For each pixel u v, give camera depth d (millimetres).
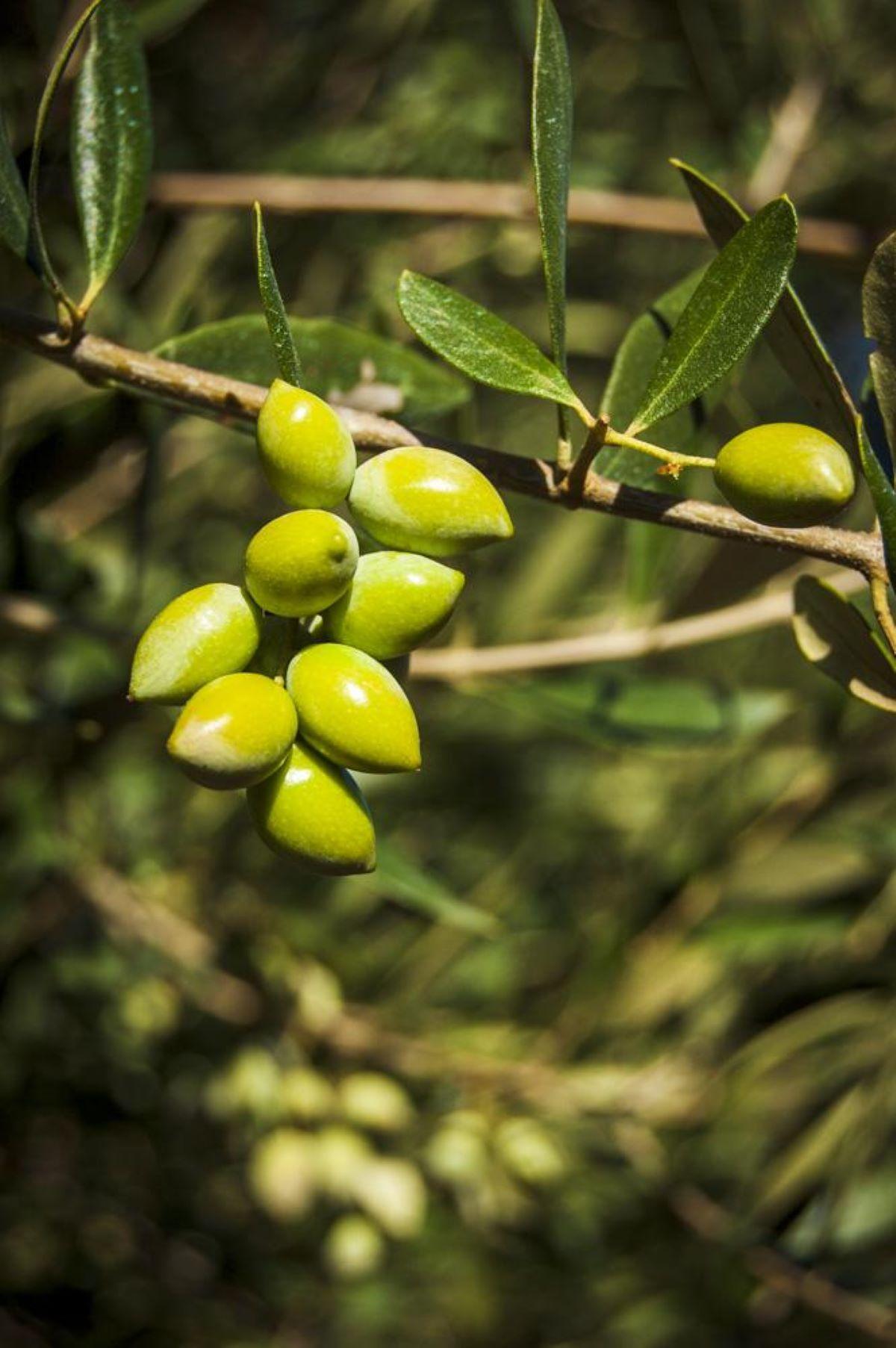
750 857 786
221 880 875
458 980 885
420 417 558
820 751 784
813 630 483
